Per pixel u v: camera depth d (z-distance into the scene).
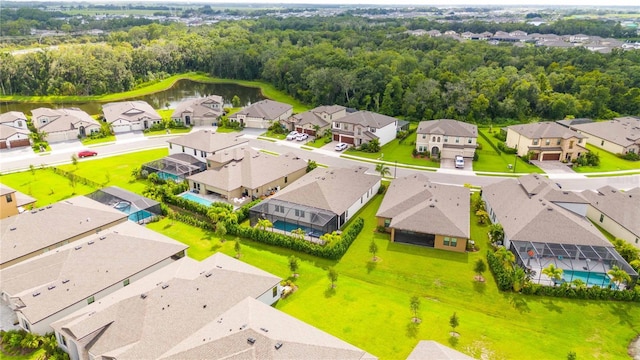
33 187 73.88
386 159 89.12
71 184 75.25
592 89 121.19
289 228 59.09
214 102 124.56
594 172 81.25
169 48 198.25
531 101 122.50
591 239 50.34
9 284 41.97
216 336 34.19
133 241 48.91
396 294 45.41
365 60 153.62
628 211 57.69
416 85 126.31
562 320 41.34
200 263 46.09
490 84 121.50
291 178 75.69
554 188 61.94
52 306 39.44
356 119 98.75
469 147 88.38
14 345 37.59
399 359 36.34
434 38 195.12
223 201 67.62
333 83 137.50
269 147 96.62
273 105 120.06
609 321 41.19
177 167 77.12
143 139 102.69
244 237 57.25
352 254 53.31
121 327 36.38
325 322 40.84
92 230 53.78
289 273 49.09
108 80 163.38
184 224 60.91
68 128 101.44
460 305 43.66
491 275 48.88
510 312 42.53
